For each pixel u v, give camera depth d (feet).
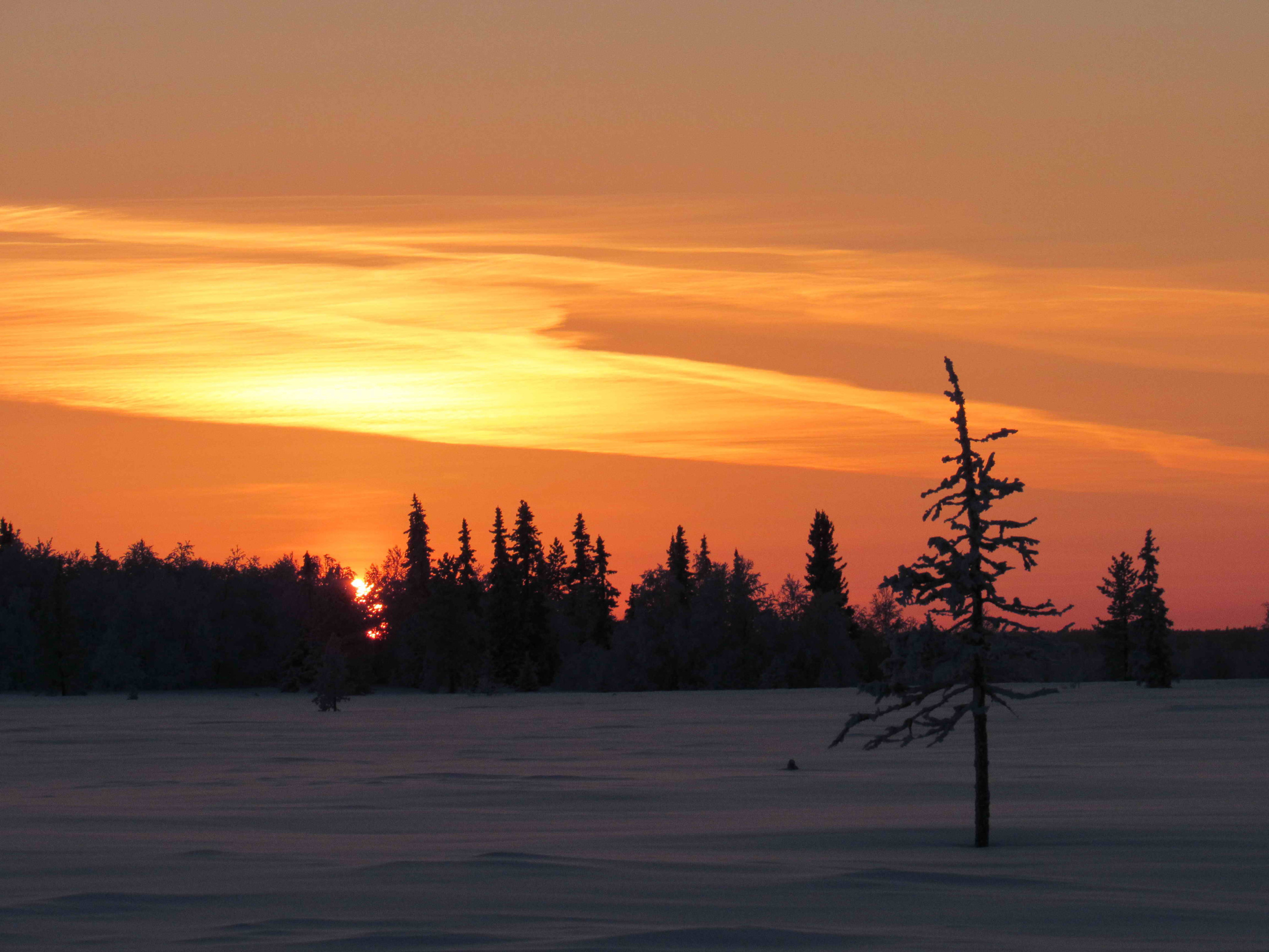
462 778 167.73
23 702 484.33
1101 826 110.63
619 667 536.01
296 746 236.63
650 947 58.23
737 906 69.72
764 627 535.19
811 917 66.85
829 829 110.01
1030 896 74.08
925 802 135.64
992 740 239.09
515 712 368.48
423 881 76.95
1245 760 189.78
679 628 530.68
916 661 103.96
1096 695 415.85
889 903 71.31
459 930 61.93
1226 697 400.67
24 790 156.04
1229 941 61.62
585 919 65.31
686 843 99.91
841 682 524.52
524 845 98.27
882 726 278.87
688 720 312.09
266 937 60.13
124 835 105.81
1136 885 78.59
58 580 556.10
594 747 227.61
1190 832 106.42
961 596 102.78
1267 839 101.40
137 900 69.92
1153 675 460.55
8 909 67.51
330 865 85.40
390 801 139.13
